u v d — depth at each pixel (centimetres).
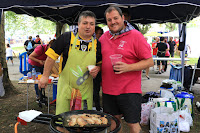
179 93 405
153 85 707
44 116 176
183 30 523
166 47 977
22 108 450
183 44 530
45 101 470
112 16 198
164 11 654
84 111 175
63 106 220
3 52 557
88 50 209
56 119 160
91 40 210
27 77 417
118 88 211
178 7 431
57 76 445
